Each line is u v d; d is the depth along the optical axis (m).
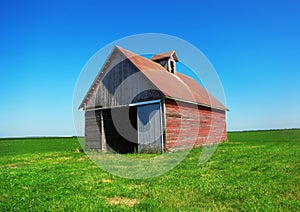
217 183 7.31
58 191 6.97
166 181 7.72
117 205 5.57
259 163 10.88
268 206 5.21
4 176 9.26
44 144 35.91
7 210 5.53
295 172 8.73
